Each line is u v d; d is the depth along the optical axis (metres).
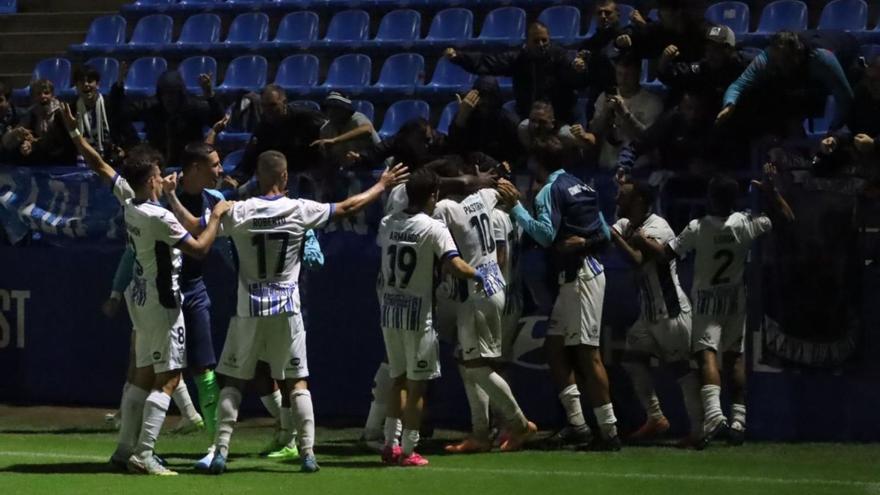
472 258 23.09
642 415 25.81
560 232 23.67
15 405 30.59
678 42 27.88
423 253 21.27
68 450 23.73
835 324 24.58
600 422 23.86
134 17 43.34
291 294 20.56
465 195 23.53
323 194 27.56
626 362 25.08
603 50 28.91
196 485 19.48
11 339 31.02
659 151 25.97
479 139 26.97
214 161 22.59
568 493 19.11
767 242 24.91
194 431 26.30
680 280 25.56
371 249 27.95
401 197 24.28
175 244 20.06
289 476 20.50
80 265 30.34
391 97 36.62
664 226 24.45
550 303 26.25
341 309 28.27
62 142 31.25
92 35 42.84
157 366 20.67
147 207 20.14
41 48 44.19
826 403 24.78
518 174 25.53
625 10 36.34
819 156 24.39
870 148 23.91
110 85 40.84
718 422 23.92
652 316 24.56
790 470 21.53
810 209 24.59
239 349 20.61
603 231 23.95
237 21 41.44
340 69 38.22
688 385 24.42
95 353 30.34
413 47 38.12
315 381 28.52
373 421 24.25
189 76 40.09
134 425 21.06
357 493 18.92
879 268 24.30
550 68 28.69
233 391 20.77
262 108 28.14
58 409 29.98
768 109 25.70
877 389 24.45
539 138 24.47
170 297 20.61
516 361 26.59
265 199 20.52
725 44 26.06
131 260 24.28
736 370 24.58
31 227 30.59
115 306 24.59
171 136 30.86
